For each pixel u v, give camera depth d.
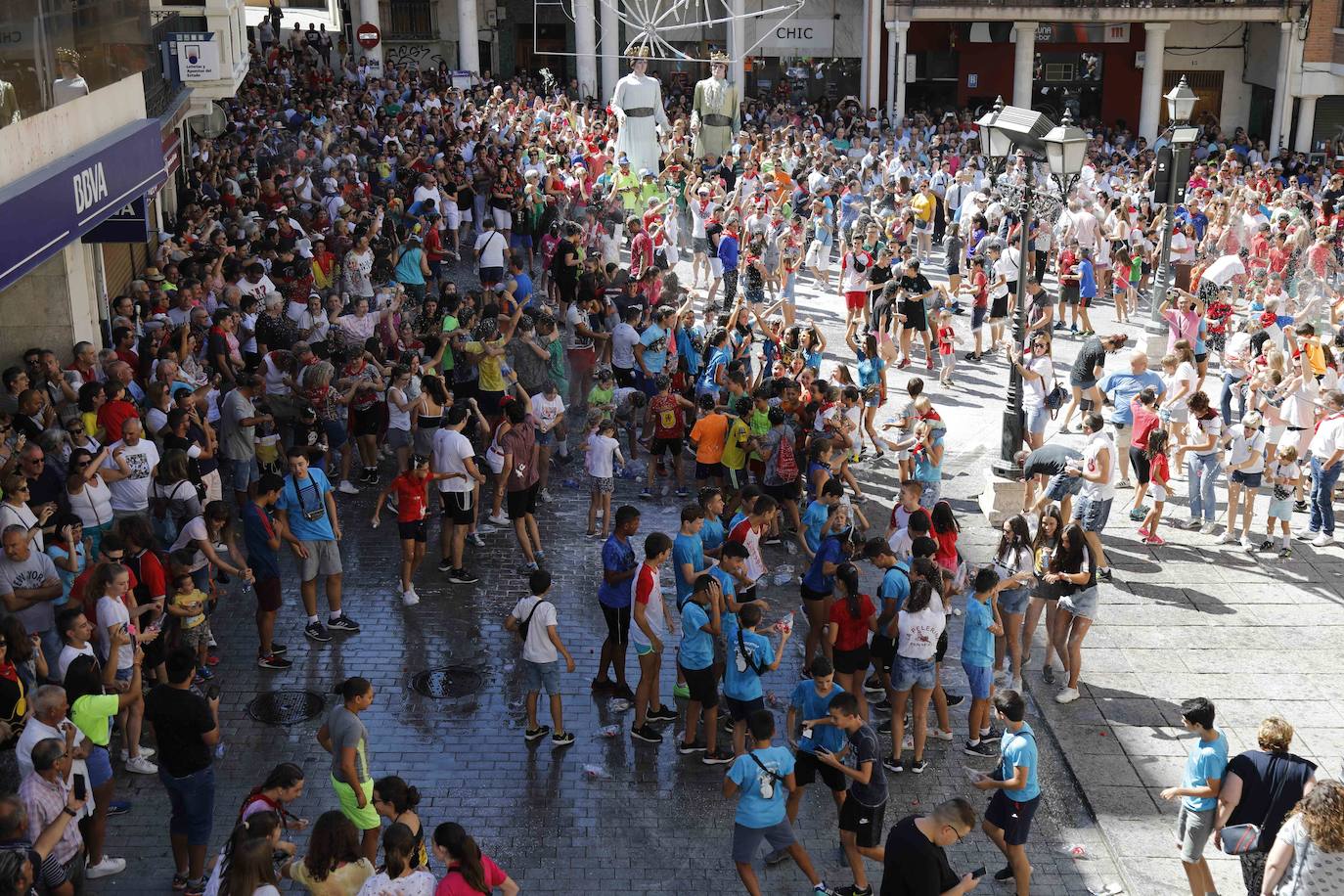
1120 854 10.57
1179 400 18.27
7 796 8.01
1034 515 16.81
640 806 10.97
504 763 11.49
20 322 16.67
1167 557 16.06
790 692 12.88
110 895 9.61
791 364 18.58
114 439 14.08
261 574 12.61
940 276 30.02
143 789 10.88
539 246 29.52
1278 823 9.34
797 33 51.19
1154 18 44.12
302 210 25.98
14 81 11.45
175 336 16.16
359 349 16.78
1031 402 17.47
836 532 13.02
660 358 19.33
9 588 11.03
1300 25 43.59
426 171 30.08
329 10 45.62
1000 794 9.90
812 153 35.31
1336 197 37.41
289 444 17.30
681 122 35.66
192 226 22.50
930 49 51.00
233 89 23.11
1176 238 27.69
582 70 48.47
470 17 49.09
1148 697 12.88
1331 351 19.69
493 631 13.76
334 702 12.28
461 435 14.49
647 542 11.65
